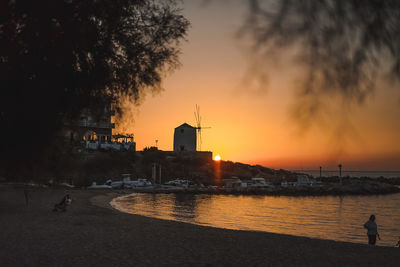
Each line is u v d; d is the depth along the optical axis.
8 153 3.57
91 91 4.04
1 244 13.34
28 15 2.91
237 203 56.91
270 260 12.12
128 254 12.47
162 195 68.75
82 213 26.25
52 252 12.27
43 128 3.58
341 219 38.31
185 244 14.70
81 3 3.25
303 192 86.69
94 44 3.77
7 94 3.33
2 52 2.96
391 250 14.20
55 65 3.29
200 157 111.56
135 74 4.34
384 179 143.50
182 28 4.23
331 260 12.28
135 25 4.07
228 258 12.29
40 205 29.05
